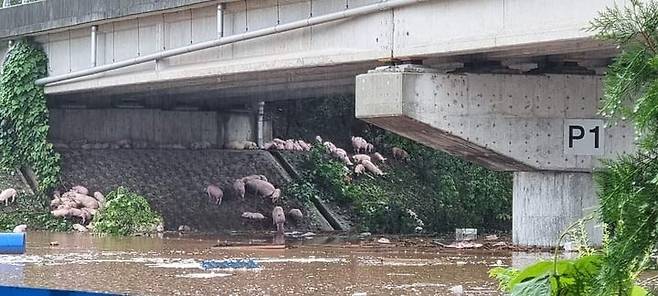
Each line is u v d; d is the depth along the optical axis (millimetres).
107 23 33031
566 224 24359
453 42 22359
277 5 27047
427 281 17625
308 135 45281
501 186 41500
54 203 33781
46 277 17578
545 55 23328
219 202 35594
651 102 3717
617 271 3691
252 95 37594
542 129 24156
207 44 28656
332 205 37719
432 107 23312
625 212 3713
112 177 36062
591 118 24172
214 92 36125
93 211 33219
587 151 24141
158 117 39375
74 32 34594
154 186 36125
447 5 22516
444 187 40812
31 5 35312
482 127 23734
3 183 34906
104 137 38375
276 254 23875
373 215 36438
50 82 35281
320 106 45531
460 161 41844
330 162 39875
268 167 39281
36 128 35594
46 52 35938
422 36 23109
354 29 24750
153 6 30391
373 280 17750
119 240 28281
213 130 40500
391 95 23094
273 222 35000
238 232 33250
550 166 24266
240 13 28297
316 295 15359
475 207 40531
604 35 4047
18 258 21594
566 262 3852
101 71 32812
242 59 28219
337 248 26141
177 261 21344
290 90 36000
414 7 23266
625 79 3844
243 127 41219
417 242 29141
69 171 35781
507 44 21250
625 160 3793
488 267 20438
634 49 3889
